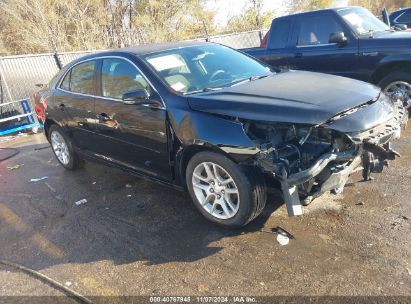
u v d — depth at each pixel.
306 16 7.52
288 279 3.12
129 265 3.55
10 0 23.38
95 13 24.98
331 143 3.41
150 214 4.42
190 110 3.85
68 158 6.08
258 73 4.76
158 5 25.38
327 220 3.83
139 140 4.44
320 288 2.98
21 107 10.82
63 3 23.64
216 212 3.94
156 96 4.16
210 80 4.42
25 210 4.98
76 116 5.36
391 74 6.50
